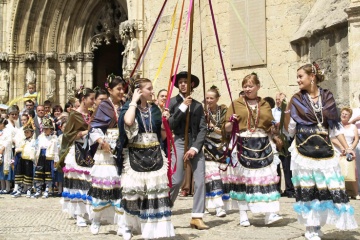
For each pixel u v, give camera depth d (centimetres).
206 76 1555
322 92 605
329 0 1367
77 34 2670
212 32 1547
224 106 878
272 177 713
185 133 700
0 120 1498
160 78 1856
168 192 575
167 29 1845
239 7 1506
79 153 776
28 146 1320
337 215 570
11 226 770
